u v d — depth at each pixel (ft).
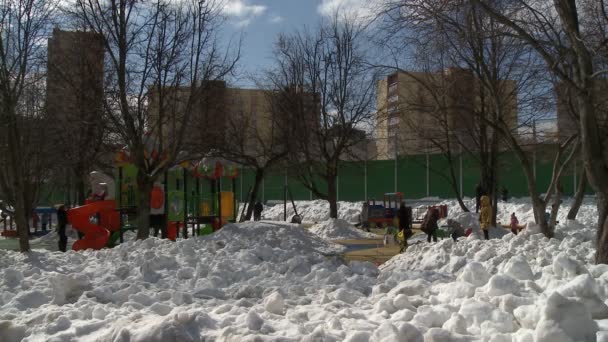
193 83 58.03
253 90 106.63
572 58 33.53
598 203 29.40
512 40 47.91
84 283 26.53
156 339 17.62
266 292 26.27
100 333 19.22
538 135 66.49
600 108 44.24
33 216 95.35
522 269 22.80
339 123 88.07
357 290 26.55
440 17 37.68
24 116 71.61
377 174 127.34
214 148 76.54
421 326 17.61
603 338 14.38
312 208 118.83
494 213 68.33
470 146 79.87
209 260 35.70
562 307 14.92
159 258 33.71
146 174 56.70
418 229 86.99
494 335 15.69
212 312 22.03
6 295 26.43
